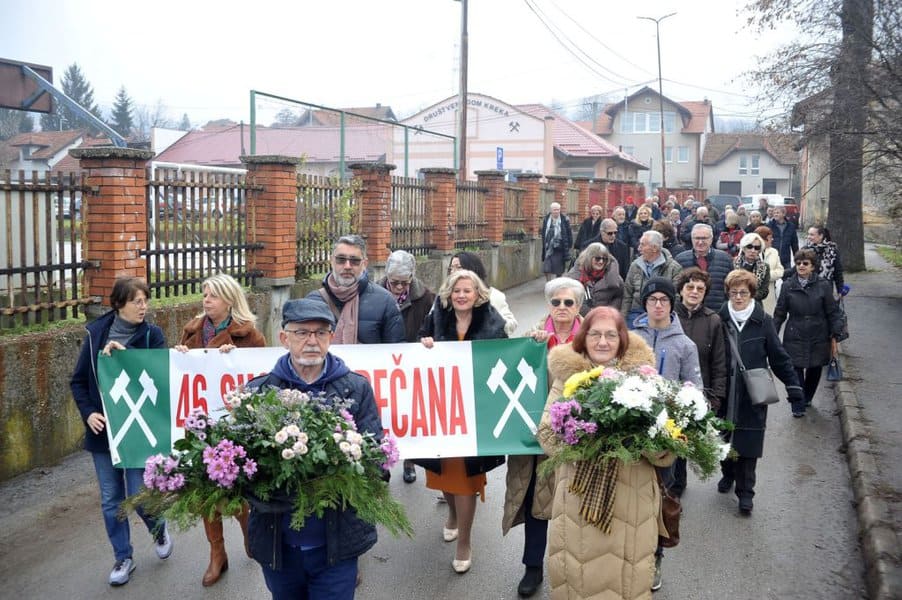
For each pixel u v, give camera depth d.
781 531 5.84
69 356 7.09
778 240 15.02
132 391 4.88
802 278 8.75
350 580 3.49
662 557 5.16
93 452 4.93
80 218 7.61
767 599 4.81
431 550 5.47
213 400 4.93
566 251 17.70
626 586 3.87
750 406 6.09
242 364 4.96
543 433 4.08
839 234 21.25
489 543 5.59
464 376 5.02
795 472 7.10
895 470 6.66
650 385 3.75
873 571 4.97
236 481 3.20
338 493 3.24
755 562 5.32
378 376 5.04
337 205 11.86
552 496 4.70
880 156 15.08
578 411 3.75
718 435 3.97
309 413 3.29
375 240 12.78
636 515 3.87
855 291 17.55
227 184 9.59
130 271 7.81
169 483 3.19
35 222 7.02
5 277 6.84
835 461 7.38
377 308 5.73
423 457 4.95
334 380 3.67
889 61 13.61
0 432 6.50
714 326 5.93
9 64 12.72
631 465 3.88
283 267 10.22
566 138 46.31
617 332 4.20
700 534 5.78
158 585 4.94
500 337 5.25
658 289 5.20
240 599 4.75
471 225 17.47
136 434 4.86
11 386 6.57
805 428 8.39
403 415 5.01
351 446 3.23
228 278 5.30
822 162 17.20
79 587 4.91
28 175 7.98
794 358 8.73
